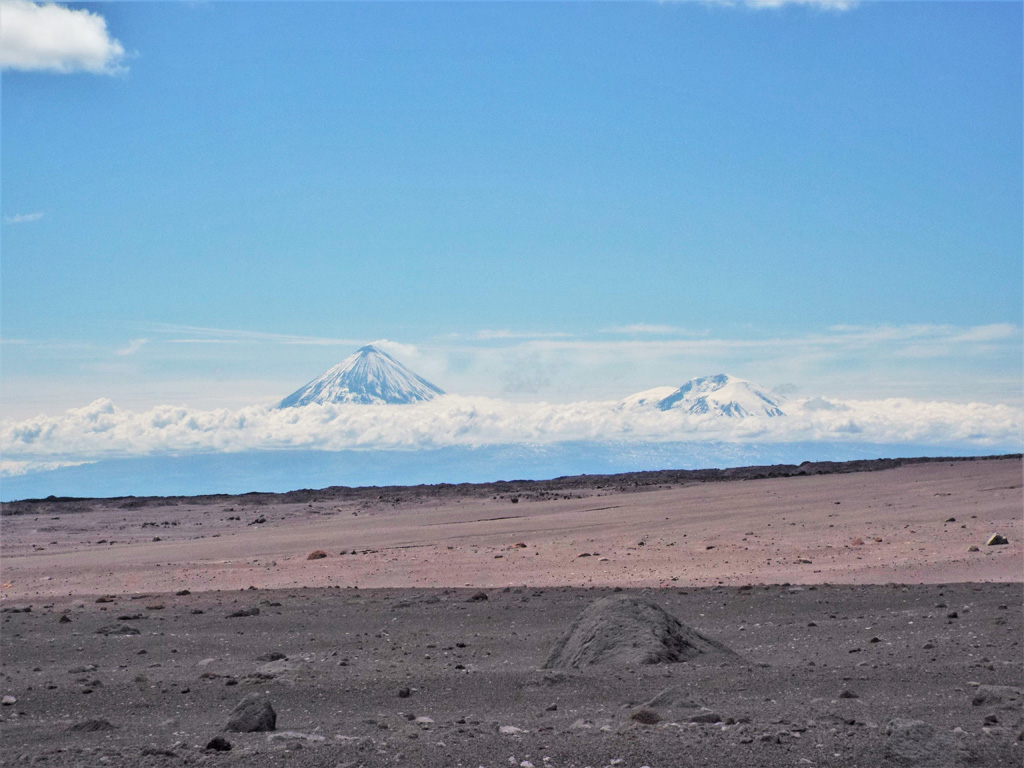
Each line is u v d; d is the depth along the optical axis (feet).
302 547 118.62
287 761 24.31
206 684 40.14
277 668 43.42
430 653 49.37
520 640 53.31
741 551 95.55
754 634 53.88
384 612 64.49
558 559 95.91
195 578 91.86
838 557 88.22
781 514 128.88
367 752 25.20
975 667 40.22
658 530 119.65
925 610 58.70
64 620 62.54
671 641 44.39
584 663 43.62
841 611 60.39
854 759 23.94
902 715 30.63
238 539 131.64
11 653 50.88
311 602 70.18
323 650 50.78
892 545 93.20
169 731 31.22
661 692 34.19
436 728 29.66
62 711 35.78
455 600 69.56
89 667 45.68
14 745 29.84
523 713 33.55
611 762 23.97
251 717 30.68
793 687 36.83
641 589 73.15
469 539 120.47
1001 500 123.65
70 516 165.68
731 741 25.57
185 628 59.36
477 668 44.52
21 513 169.78
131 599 75.25
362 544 120.06
